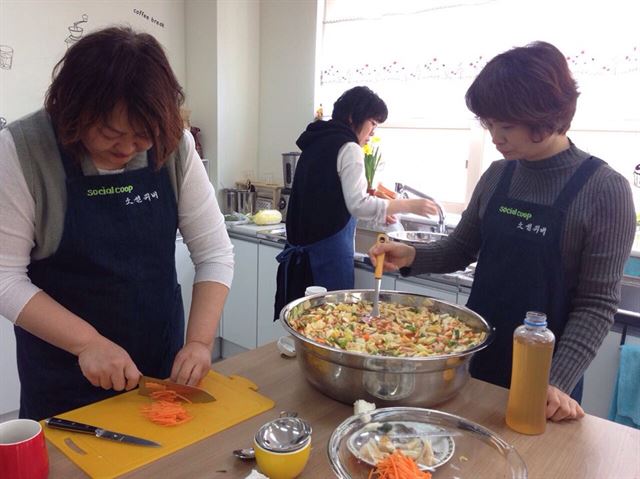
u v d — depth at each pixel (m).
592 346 1.06
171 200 1.21
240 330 3.11
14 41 2.61
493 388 1.10
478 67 2.59
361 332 1.17
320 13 3.10
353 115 2.15
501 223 1.26
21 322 1.00
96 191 1.10
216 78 3.18
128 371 0.96
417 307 1.33
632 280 1.82
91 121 0.87
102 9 2.90
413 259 1.40
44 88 2.74
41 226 1.06
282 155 3.32
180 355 1.07
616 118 2.28
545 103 1.04
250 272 2.97
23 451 0.71
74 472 0.78
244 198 3.31
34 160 1.02
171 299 1.29
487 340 1.03
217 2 3.09
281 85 3.31
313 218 2.17
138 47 0.88
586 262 1.12
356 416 0.87
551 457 0.85
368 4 2.91
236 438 0.88
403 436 0.85
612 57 2.21
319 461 0.83
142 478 0.77
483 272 1.30
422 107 2.85
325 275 2.19
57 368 1.17
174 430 0.90
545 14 2.36
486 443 0.85
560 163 1.18
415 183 3.00
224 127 3.28
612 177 1.12
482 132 2.69
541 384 0.90
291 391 1.06
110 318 1.18
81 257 1.11
